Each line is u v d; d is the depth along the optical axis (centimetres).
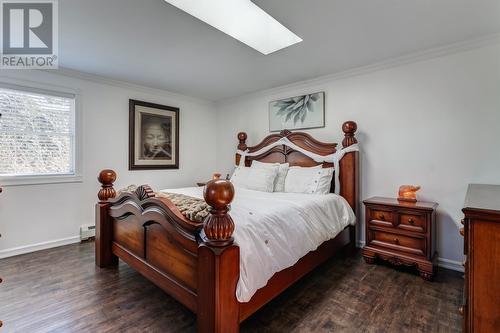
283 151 370
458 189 249
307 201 239
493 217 100
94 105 339
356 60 284
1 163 279
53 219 309
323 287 215
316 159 332
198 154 461
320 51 260
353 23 206
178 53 266
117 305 185
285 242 181
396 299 196
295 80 355
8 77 277
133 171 377
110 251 252
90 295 198
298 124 366
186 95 436
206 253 135
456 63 248
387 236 254
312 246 210
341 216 275
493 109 232
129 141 371
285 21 203
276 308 184
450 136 253
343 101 325
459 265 247
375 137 299
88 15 196
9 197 281
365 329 161
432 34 225
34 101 298
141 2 180
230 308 135
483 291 103
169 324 164
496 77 230
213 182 136
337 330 160
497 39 227
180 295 162
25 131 293
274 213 189
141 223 203
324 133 342
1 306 183
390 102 288
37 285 214
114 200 240
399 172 283
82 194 330
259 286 152
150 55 271
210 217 137
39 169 303
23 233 289
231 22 214
